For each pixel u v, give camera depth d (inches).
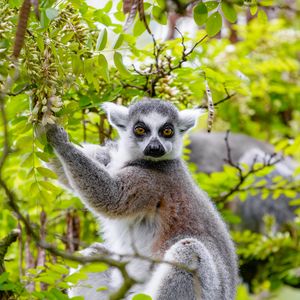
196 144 834.8
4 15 291.6
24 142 331.0
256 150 772.6
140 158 425.7
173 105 446.6
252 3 331.9
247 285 605.9
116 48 316.2
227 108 689.0
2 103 227.6
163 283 359.6
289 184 534.0
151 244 397.1
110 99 393.4
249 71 566.3
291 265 575.8
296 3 678.5
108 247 417.4
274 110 699.4
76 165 376.8
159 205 400.8
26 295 286.8
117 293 255.6
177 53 413.7
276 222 696.4
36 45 303.4
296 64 633.0
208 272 366.3
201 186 511.5
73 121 374.6
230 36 621.6
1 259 313.1
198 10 311.7
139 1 280.5
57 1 324.2
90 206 386.9
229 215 523.8
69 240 379.2
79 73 313.0
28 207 425.1
